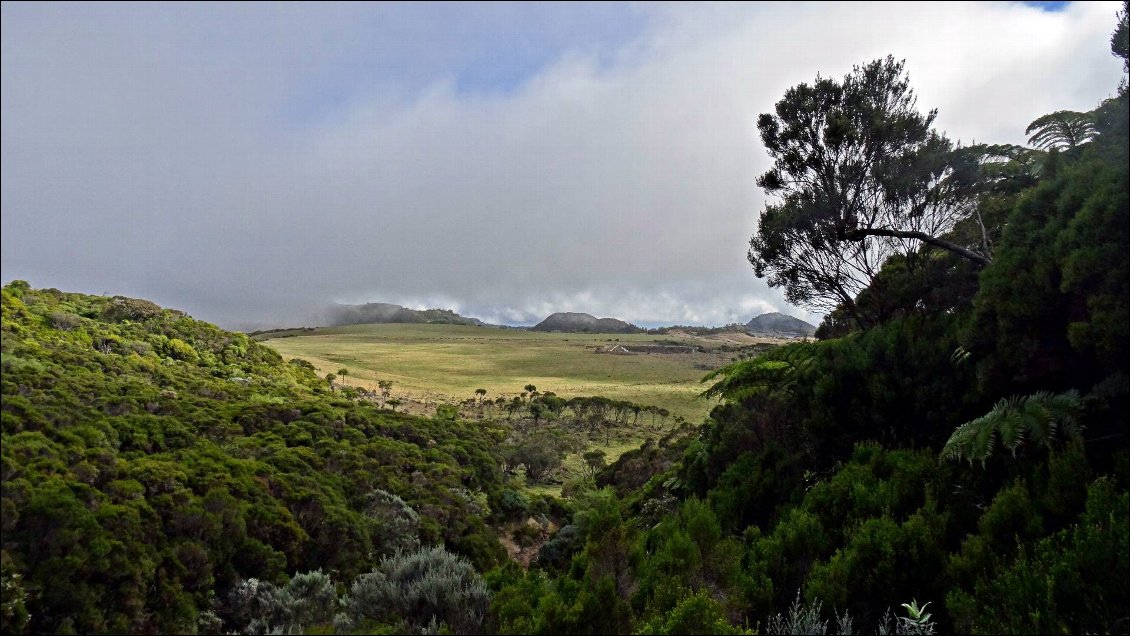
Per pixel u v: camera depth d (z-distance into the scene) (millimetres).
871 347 6297
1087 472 3443
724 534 5578
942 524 3854
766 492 6062
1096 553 2895
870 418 5973
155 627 10078
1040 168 6859
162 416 22141
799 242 8609
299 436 24641
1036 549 3193
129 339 39344
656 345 159125
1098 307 3846
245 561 12922
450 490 23203
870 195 7832
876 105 7914
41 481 11367
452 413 53906
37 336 30109
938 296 7047
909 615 3412
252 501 15000
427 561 5539
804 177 8391
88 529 10312
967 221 7617
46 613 9086
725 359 128625
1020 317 4535
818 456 6531
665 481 12023
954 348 5555
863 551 3809
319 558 14773
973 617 3043
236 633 9430
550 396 68250
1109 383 3836
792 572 4156
